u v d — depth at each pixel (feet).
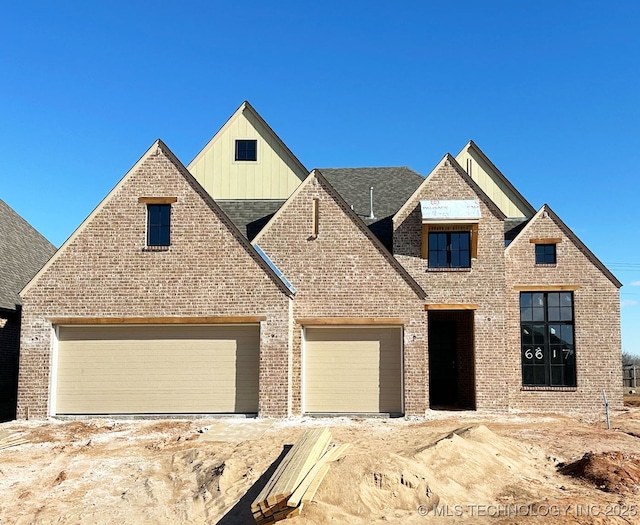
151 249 63.57
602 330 73.72
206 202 63.98
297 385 63.67
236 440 50.47
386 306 64.54
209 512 35.17
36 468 43.83
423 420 61.41
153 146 65.31
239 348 62.80
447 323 77.15
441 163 73.20
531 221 76.02
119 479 40.88
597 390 72.59
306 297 65.51
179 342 63.16
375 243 65.62
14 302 77.77
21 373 62.18
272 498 31.19
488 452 43.24
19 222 100.42
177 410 62.18
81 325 63.46
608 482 39.73
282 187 79.36
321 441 42.14
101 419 61.36
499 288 70.38
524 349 74.28
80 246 63.93
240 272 62.69
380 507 33.78
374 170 91.76
